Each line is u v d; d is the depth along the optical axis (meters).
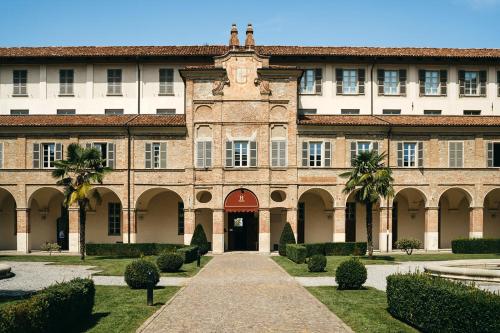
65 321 15.93
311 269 32.19
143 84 55.22
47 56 53.72
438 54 54.53
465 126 49.72
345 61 54.72
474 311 13.57
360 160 42.31
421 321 16.22
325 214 53.09
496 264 29.34
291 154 49.00
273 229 52.25
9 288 25.78
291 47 55.47
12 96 55.28
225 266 36.00
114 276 30.61
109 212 53.06
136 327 16.86
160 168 49.12
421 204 53.25
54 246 46.88
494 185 49.81
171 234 52.94
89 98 55.03
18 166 49.31
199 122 49.25
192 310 19.42
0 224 52.91
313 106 54.72
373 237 53.09
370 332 16.28
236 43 50.81
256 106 49.38
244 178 48.94
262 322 17.39
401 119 51.25
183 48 56.12
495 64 55.62
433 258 41.38
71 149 42.44
